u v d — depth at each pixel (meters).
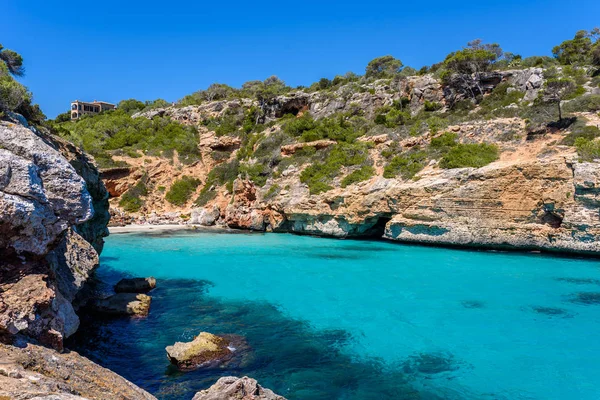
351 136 50.94
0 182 9.71
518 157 34.28
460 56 51.41
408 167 39.50
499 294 20.97
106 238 43.31
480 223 33.19
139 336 15.35
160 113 83.19
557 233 29.97
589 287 22.12
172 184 63.03
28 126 16.33
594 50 47.44
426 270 26.73
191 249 36.22
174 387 11.45
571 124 34.97
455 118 46.41
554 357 13.69
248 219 51.16
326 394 11.25
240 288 22.67
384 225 43.16
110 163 59.84
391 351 14.20
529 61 55.62
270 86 94.25
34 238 10.45
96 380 9.38
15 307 9.52
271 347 14.47
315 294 21.36
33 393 6.40
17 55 27.39
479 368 12.91
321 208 43.16
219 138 68.31
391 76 70.38
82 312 17.66
